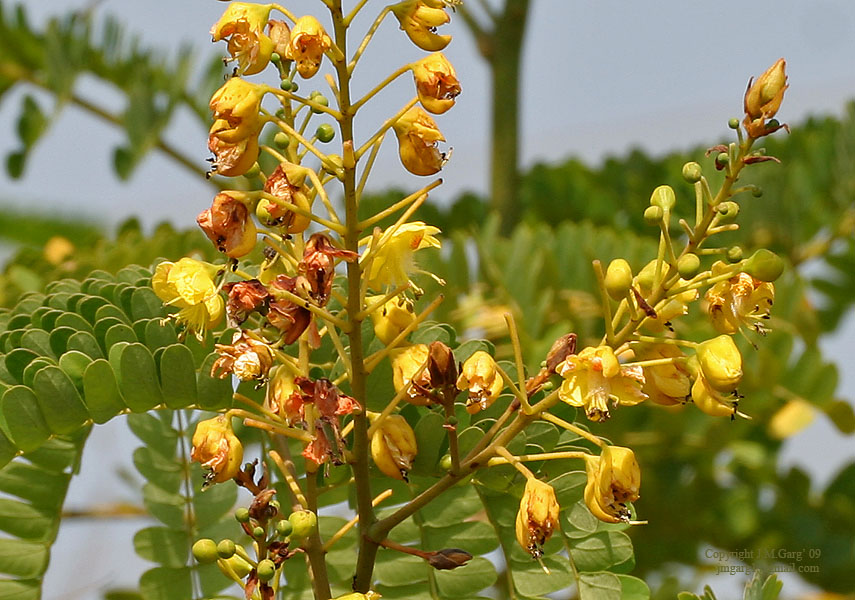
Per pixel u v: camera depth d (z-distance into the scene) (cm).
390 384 63
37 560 64
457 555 58
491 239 92
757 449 96
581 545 61
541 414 57
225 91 56
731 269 56
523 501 56
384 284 58
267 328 64
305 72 56
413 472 62
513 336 57
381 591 63
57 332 63
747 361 88
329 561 65
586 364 56
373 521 58
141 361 61
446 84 56
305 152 59
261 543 57
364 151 56
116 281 67
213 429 57
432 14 57
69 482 64
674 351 57
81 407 61
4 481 64
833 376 87
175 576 66
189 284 58
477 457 57
